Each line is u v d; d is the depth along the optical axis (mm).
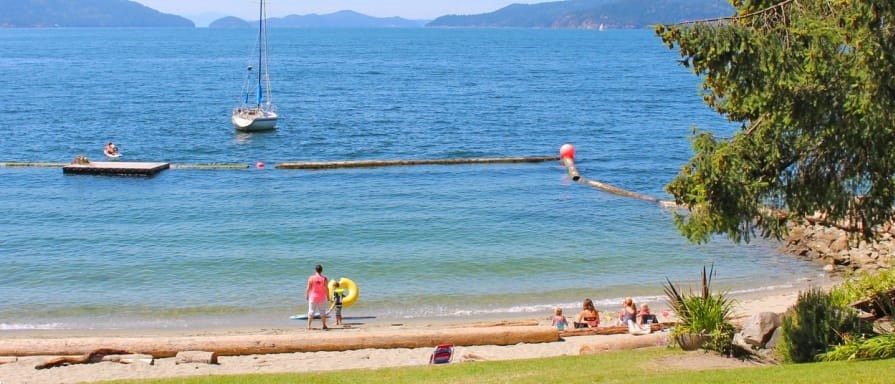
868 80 15016
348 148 69500
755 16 16812
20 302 28844
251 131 78250
